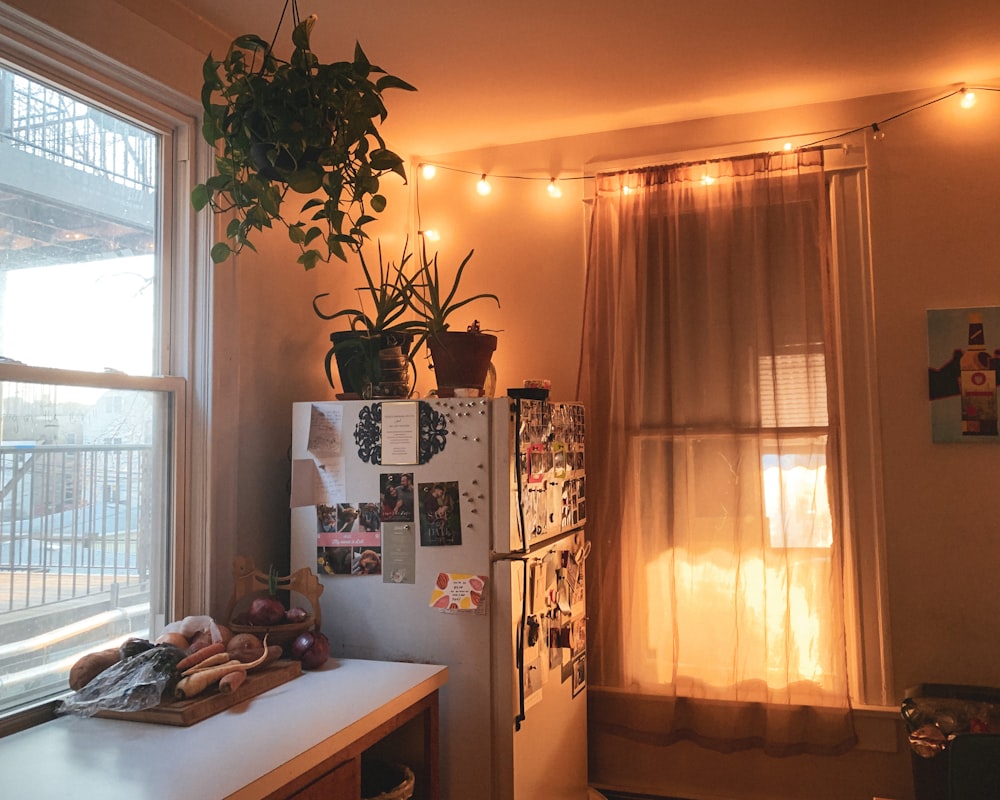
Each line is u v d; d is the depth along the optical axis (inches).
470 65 101.3
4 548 67.5
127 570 79.7
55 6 69.7
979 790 65.6
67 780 53.7
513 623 83.1
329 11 87.6
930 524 106.6
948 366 106.5
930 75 105.8
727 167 114.4
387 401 88.0
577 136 125.8
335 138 63.1
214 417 87.2
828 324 109.1
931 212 108.7
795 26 92.1
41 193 72.6
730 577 110.5
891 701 106.2
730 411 112.0
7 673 67.3
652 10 88.1
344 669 80.7
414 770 80.1
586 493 118.9
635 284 117.3
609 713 115.6
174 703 65.7
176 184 88.1
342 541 88.7
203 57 87.7
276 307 99.3
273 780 55.2
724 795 111.4
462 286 130.3
